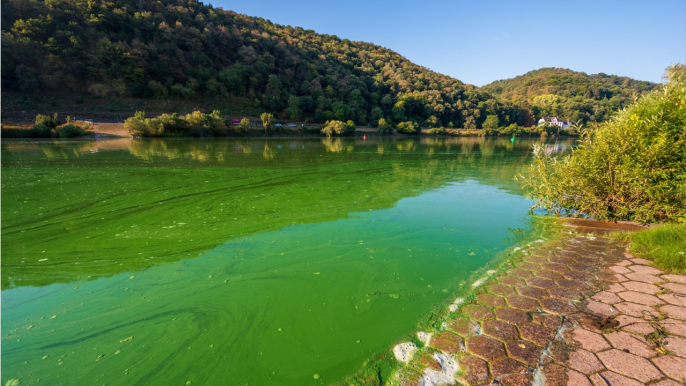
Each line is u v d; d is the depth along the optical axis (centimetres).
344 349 225
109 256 389
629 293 265
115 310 281
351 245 422
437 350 213
